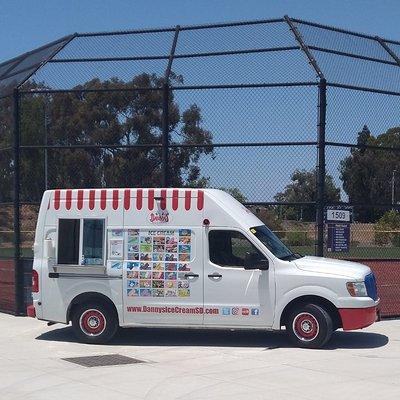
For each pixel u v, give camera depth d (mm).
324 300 10656
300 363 9617
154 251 11000
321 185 13203
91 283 11164
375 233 18562
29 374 9109
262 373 9008
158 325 10977
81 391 8180
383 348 10758
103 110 14484
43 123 14812
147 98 14266
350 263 11234
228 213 10906
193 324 10875
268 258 10703
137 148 14117
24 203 14562
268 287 10641
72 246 11289
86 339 11250
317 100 13227
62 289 11258
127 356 10328
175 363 9758
